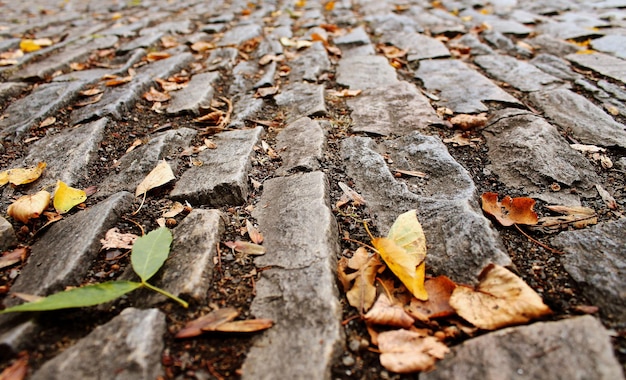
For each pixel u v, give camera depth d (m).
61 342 0.39
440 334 0.40
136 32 1.29
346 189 0.57
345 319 0.42
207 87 0.86
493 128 0.69
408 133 0.69
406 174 0.60
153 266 0.44
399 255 0.44
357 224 0.52
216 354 0.39
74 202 0.55
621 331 0.39
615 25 1.16
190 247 0.48
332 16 1.47
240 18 1.48
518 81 0.85
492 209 0.52
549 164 0.59
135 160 0.64
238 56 1.07
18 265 0.48
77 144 0.67
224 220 0.52
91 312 0.42
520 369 0.36
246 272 0.46
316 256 0.46
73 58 1.04
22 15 1.62
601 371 0.35
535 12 1.39
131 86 0.84
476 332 0.40
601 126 0.67
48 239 0.51
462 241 0.48
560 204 0.54
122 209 0.54
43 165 0.61
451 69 0.92
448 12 1.48
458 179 0.57
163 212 0.54
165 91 0.86
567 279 0.44
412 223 0.47
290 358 0.38
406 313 0.41
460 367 0.37
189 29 1.34
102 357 0.37
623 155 0.61
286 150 0.66
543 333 0.38
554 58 0.94
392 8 1.53
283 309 0.42
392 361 0.38
